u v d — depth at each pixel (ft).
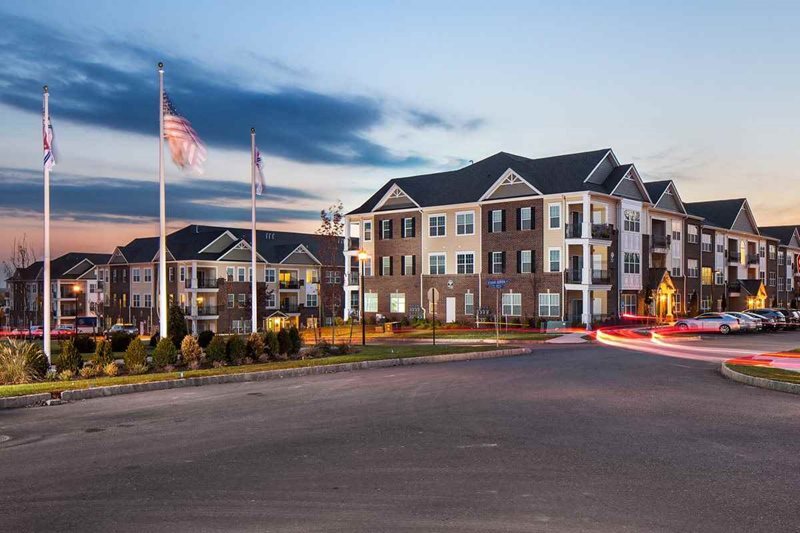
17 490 26.05
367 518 22.62
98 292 266.16
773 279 266.57
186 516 22.91
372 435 35.83
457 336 135.13
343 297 274.98
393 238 191.11
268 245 264.52
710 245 217.97
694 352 93.40
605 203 161.48
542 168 169.07
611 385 56.34
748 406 45.14
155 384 55.42
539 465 29.43
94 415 42.80
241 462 30.17
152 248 256.93
